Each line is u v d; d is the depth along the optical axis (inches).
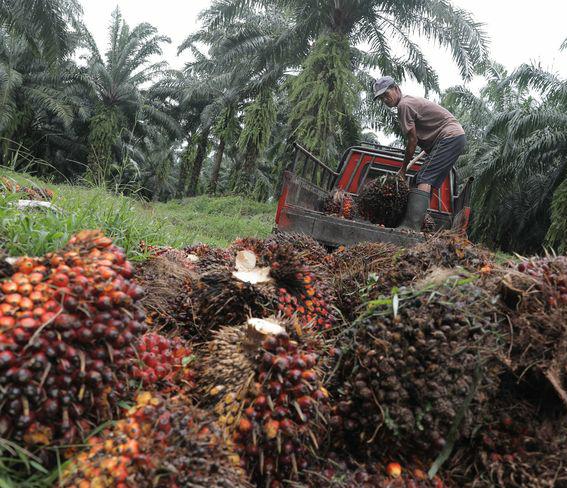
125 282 59.8
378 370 64.8
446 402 62.2
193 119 1373.0
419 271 93.3
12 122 975.0
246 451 60.9
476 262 97.4
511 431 64.9
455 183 295.6
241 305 88.8
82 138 1245.1
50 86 1103.6
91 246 63.7
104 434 55.0
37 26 607.5
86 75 1099.9
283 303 88.7
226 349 70.7
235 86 960.3
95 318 56.0
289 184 208.2
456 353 64.1
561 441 62.6
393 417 63.0
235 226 520.7
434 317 67.1
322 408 64.8
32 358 51.1
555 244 606.2
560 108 665.6
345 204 241.4
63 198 136.9
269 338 64.7
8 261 59.1
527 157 665.6
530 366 63.7
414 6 605.6
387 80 240.7
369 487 61.9
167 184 1577.3
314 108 603.2
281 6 661.9
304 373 63.2
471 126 915.4
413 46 676.7
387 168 297.7
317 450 65.5
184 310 92.4
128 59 1137.4
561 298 65.7
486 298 69.7
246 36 759.1
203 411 62.0
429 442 63.2
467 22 619.2
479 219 778.2
